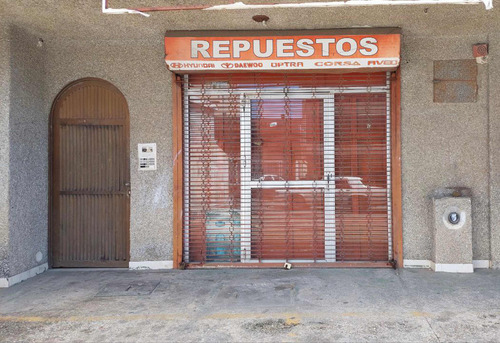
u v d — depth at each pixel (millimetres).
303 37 4832
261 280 4703
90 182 5391
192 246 5324
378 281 4598
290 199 5266
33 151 5043
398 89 5102
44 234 5277
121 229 5375
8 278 4586
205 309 3881
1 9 4277
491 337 3223
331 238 5250
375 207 5234
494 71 5020
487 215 5074
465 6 4238
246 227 5289
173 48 4863
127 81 5262
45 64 5289
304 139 5266
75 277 4957
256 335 3316
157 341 3250
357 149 5246
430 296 4109
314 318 3623
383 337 3250
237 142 5281
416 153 5117
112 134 5371
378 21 4676
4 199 4578
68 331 3443
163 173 5254
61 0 4078
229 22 4703
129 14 4449
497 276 4723
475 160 5086
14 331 3449
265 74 5238
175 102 5195
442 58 5117
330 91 5227
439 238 4914
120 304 4039
